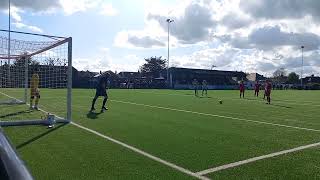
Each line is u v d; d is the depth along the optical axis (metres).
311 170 6.06
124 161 6.57
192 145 8.03
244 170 6.04
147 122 11.77
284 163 6.50
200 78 77.69
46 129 9.88
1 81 20.39
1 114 13.51
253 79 101.19
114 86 60.12
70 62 11.55
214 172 5.90
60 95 27.33
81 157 6.84
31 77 16.14
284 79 109.50
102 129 10.08
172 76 73.69
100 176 5.68
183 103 21.11
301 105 21.67
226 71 82.31
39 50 15.78
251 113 15.48
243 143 8.32
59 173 5.81
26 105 17.73
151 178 5.57
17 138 8.55
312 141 8.64
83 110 15.60
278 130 10.42
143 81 66.62
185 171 5.95
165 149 7.58
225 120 12.66
